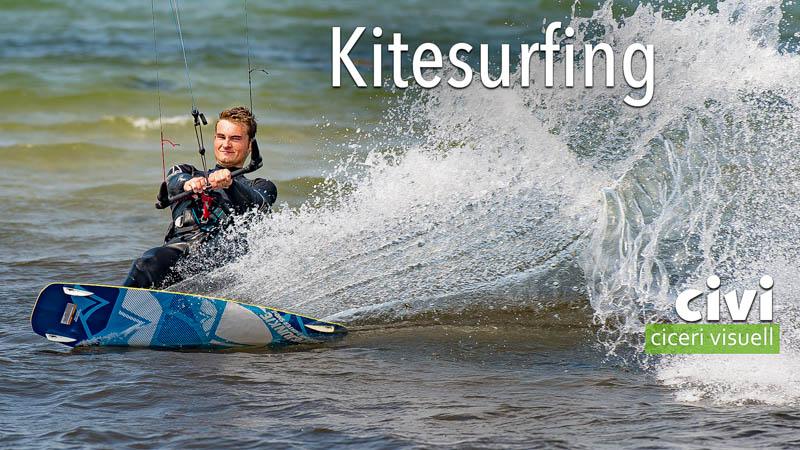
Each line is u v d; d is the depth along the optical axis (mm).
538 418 12773
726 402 13367
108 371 15008
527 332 17469
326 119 48938
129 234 28281
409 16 96438
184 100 55062
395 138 26750
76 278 22484
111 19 91750
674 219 20328
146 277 18016
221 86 59469
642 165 21609
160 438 12023
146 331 16734
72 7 98125
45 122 48906
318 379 14695
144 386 14172
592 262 19844
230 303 16781
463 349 16500
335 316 18406
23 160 40156
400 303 18891
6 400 13438
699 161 21656
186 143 45500
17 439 11898
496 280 19516
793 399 13445
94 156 41438
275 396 13797
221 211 18938
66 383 14305
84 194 34312
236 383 14445
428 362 15711
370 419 12758
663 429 12258
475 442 11852
